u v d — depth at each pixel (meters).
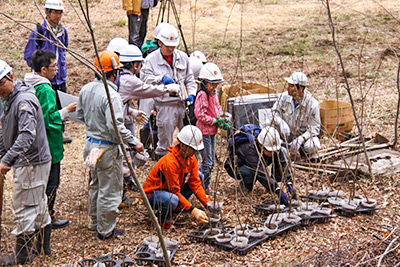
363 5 15.26
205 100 5.78
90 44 12.52
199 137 4.92
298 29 13.68
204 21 14.47
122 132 4.63
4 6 14.50
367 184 6.02
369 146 6.98
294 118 6.56
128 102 5.82
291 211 5.23
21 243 4.46
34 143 4.33
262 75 10.69
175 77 6.30
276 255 4.57
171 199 4.93
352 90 9.69
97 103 4.63
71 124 8.63
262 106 7.04
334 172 6.20
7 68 4.17
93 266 4.14
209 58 11.83
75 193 6.11
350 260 4.42
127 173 5.69
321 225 5.14
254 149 5.54
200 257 4.55
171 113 6.21
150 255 4.46
